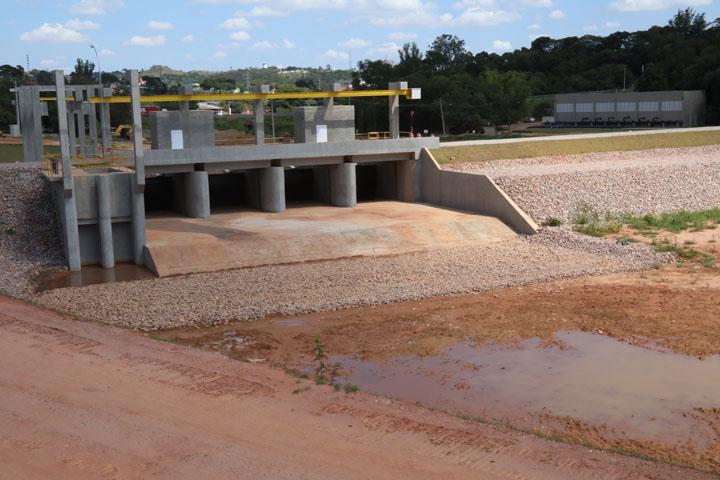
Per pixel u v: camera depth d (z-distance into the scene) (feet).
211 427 69.21
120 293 126.41
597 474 59.77
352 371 91.30
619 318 109.81
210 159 172.35
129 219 151.33
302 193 214.07
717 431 73.61
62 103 140.56
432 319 111.14
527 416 77.71
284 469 61.16
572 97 383.65
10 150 285.43
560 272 136.26
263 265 145.89
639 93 354.95
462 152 207.51
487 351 97.66
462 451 63.87
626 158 222.89
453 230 165.48
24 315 109.50
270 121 384.27
